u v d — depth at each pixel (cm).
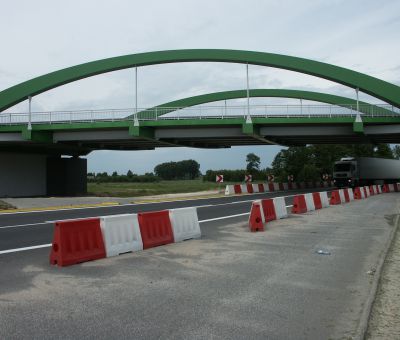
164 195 4088
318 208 2259
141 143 4906
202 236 1279
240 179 10412
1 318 553
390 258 962
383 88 3944
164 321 547
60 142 4469
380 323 546
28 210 2283
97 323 538
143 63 4331
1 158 4653
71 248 883
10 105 4350
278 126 4241
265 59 4203
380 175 6053
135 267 855
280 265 887
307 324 544
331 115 3928
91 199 3000
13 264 872
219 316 568
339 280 769
